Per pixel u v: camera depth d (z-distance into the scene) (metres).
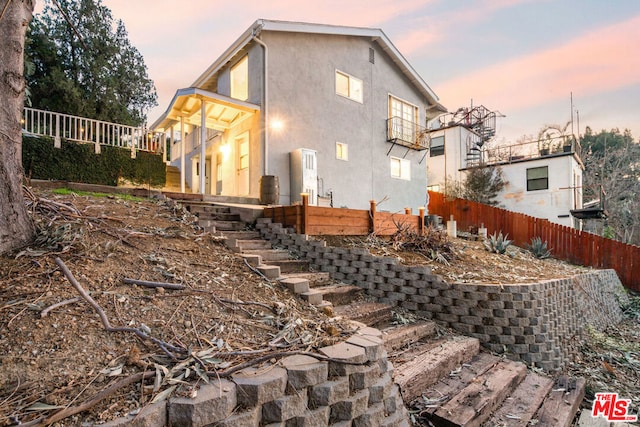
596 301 7.30
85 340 1.88
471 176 17.36
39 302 2.08
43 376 1.59
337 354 2.15
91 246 2.91
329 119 10.65
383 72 12.64
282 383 1.81
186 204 6.07
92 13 15.15
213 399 1.55
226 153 11.31
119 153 7.86
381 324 4.22
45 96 13.47
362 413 2.11
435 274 4.84
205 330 2.24
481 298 4.39
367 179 11.76
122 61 16.69
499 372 3.73
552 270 7.69
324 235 5.64
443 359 3.50
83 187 5.95
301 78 10.02
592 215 13.99
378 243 6.06
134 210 4.53
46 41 13.68
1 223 2.55
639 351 5.71
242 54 10.32
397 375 3.04
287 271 4.79
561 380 4.06
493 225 13.94
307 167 9.38
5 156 2.60
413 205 13.65
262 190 8.59
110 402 1.49
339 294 4.41
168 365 1.81
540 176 15.74
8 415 1.35
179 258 3.29
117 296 2.35
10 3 2.66
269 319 2.59
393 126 12.76
